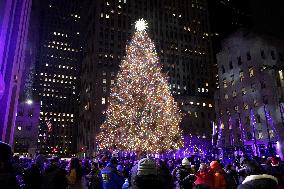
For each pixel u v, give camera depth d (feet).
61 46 576.61
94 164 42.39
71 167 31.37
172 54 432.66
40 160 37.35
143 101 135.95
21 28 140.46
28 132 322.96
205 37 473.26
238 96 237.66
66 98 556.10
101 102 341.41
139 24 143.43
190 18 469.98
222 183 31.81
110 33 392.47
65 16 596.29
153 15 437.17
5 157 11.68
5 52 104.73
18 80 149.59
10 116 139.23
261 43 226.38
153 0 445.37
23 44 163.32
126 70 147.43
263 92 215.92
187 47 449.89
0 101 114.52
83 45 460.14
